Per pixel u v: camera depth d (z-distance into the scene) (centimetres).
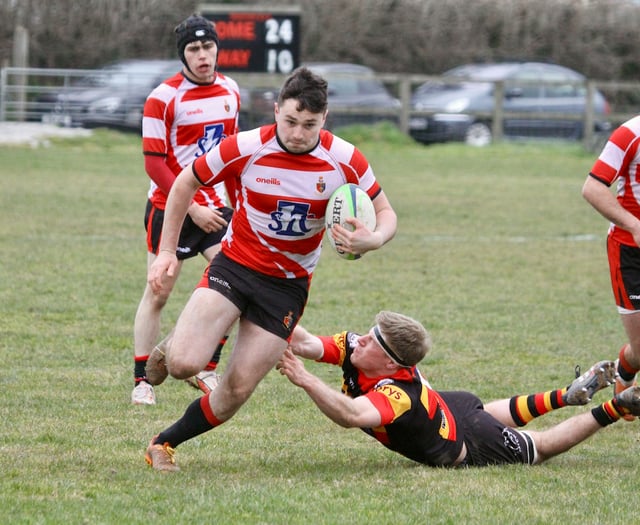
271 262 1842
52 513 1595
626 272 2259
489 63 12394
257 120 9562
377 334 1916
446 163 8981
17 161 7875
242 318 1869
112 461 1934
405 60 12862
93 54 11744
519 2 13050
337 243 1797
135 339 2462
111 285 3859
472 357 3012
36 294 3650
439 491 1786
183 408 2398
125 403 2419
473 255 4862
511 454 2003
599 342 3247
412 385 1944
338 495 1747
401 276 4291
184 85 2508
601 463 2048
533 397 2080
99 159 8288
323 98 1738
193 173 1834
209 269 1881
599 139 10262
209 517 1603
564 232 5662
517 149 9819
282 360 1836
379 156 9256
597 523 1636
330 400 1811
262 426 2289
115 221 5456
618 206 2167
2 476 1797
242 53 9500
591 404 2577
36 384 2553
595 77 13338
